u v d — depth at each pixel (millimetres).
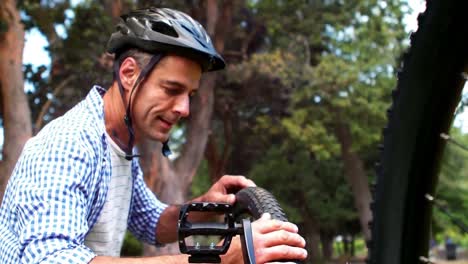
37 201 1255
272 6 18656
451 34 1200
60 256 1194
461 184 21547
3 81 10695
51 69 13156
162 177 13414
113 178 1524
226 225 1142
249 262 1083
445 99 1247
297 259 1109
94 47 12906
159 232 1903
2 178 10586
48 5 12828
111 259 1211
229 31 16203
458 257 26875
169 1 13617
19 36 10859
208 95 15000
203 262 1130
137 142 1587
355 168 20766
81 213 1294
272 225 1131
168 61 1406
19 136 10711
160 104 1433
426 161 1286
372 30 18969
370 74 18812
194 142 14766
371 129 19109
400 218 1309
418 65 1249
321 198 23375
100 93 1557
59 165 1293
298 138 18891
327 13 18750
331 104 18797
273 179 22125
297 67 18141
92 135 1396
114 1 12883
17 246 1278
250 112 19812
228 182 1710
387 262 1317
